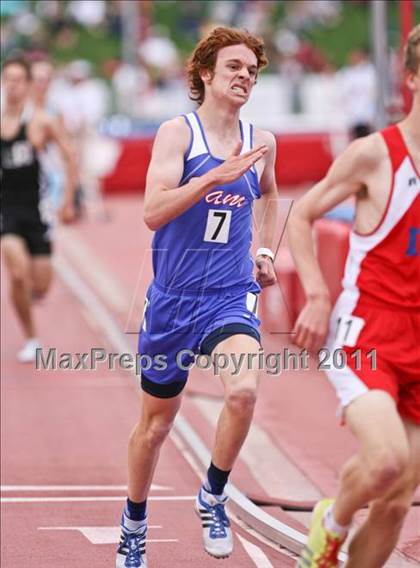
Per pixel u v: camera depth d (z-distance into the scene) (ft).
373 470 44.78
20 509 72.54
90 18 323.37
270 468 81.66
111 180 239.50
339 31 328.70
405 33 98.94
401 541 63.41
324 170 241.35
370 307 47.60
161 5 336.08
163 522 69.97
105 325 123.34
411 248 47.24
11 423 93.86
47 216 112.37
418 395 48.19
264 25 309.63
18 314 113.29
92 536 67.26
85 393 102.94
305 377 108.06
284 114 256.73
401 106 105.09
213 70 53.93
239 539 66.23
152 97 257.75
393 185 46.91
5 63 110.01
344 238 102.94
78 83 214.48
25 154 109.19
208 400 100.12
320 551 47.32
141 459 56.49
